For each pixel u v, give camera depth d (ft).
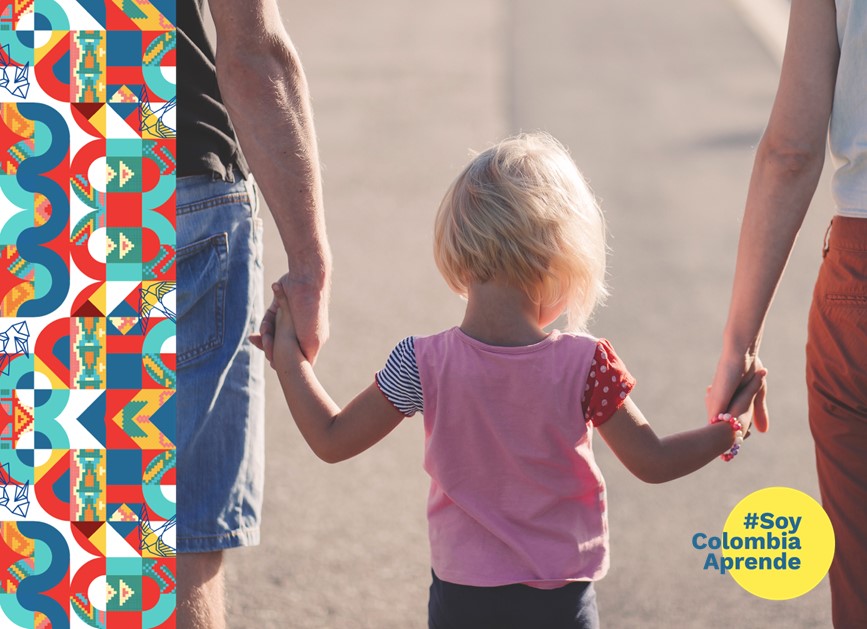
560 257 15.48
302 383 16.08
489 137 65.36
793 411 32.53
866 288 15.51
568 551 15.24
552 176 15.65
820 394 16.29
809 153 16.16
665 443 15.84
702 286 42.37
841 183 15.81
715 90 76.59
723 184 55.83
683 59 86.94
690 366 35.58
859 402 15.85
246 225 16.97
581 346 15.33
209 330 16.66
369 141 65.82
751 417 17.44
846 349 15.78
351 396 33.86
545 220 15.35
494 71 83.97
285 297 16.31
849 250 15.65
